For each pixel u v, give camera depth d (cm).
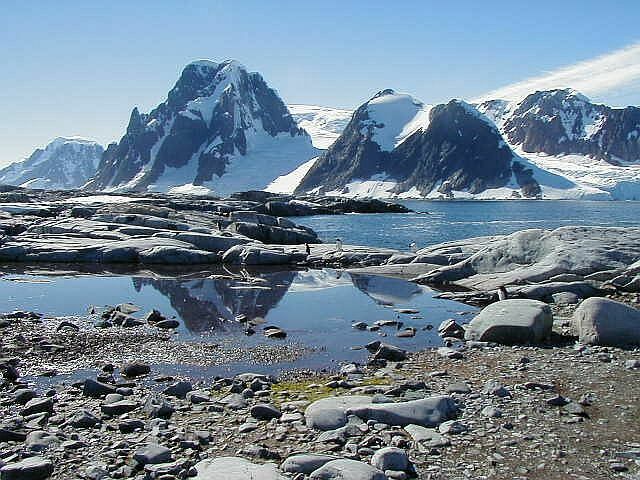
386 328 1995
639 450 929
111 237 4547
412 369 1457
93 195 14962
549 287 2520
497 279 2872
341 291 2842
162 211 6375
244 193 17650
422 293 2780
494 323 1744
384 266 3584
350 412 1070
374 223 10975
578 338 1742
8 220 5900
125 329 1952
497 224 10756
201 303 2492
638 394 1205
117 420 1087
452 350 1606
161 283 3091
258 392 1255
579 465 880
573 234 3123
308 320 2130
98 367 1499
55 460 905
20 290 2833
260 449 932
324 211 14825
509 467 877
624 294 2494
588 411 1111
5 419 1073
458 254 3703
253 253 3975
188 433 1018
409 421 1050
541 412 1104
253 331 1933
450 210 18675
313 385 1322
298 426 1048
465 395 1212
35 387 1320
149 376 1417
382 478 809
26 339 1781
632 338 1631
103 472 854
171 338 1827
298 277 3356
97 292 2781
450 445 955
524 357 1523
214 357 1600
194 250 4138
